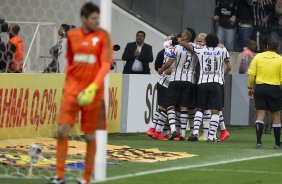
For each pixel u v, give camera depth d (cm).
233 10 6369
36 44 5016
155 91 5262
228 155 3825
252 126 6006
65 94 2600
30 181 2845
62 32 4562
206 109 4697
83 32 2609
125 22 6153
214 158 3672
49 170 3091
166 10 6219
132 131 5081
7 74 4131
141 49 5247
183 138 4706
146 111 5188
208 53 4591
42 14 5197
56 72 4547
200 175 3044
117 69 6050
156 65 4909
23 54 4609
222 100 4666
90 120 2608
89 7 2591
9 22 5000
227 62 4659
